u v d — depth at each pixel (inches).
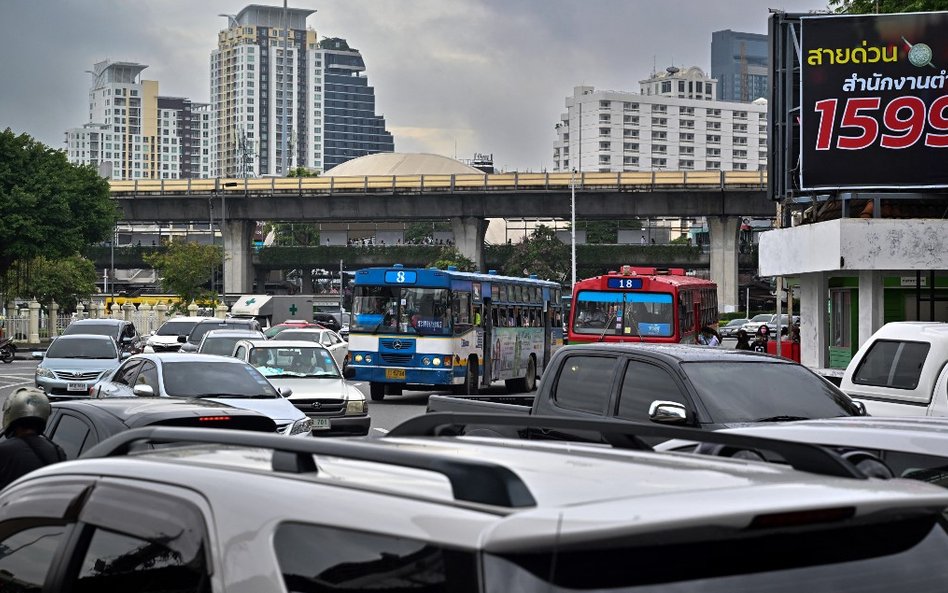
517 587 106.8
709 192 4087.1
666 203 4128.9
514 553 108.0
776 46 1396.4
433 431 190.9
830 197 1400.1
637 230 6707.7
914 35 1338.6
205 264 4414.4
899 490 128.9
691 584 113.8
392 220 4429.1
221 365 760.3
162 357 760.3
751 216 4148.6
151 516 146.9
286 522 128.2
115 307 3774.6
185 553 138.6
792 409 458.6
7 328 3307.1
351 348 1412.4
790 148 1396.4
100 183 3412.9
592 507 113.0
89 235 3412.9
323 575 122.6
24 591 165.5
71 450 457.7
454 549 110.4
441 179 4202.8
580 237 6505.9
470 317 1457.9
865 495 123.8
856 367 588.4
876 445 331.6
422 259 5497.1
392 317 1405.0
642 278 1400.1
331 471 142.1
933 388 546.3
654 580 112.1
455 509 115.0
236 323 2003.0
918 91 1338.6
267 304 3540.8
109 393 765.3
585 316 1416.1
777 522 116.5
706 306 1628.9
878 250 1254.9
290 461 144.1
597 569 109.7
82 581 155.3
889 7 1565.0
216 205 4471.0
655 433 161.8
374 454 130.5
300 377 940.6
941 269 1261.1
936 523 134.6
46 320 3521.2
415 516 116.2
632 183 4077.3
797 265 1382.9
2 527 174.6
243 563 130.3
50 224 3255.4
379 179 4264.3
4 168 3184.1
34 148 3272.6
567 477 132.5
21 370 2278.5
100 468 162.9
